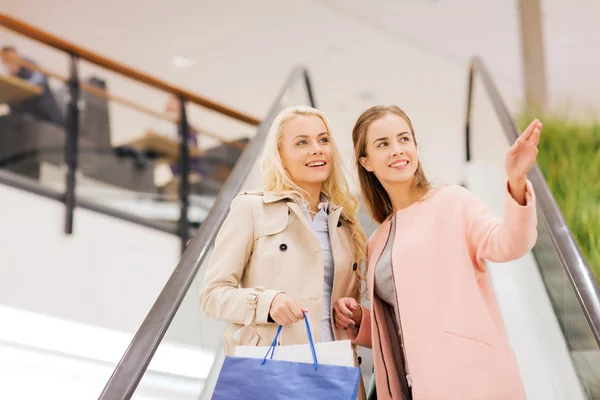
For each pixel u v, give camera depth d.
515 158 1.95
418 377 2.11
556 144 7.23
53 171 6.09
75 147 6.27
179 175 6.89
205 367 2.85
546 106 8.27
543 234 3.37
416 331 2.17
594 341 2.45
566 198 6.68
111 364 4.92
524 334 3.18
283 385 1.91
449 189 2.38
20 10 9.91
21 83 6.14
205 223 3.23
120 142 6.62
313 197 2.60
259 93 10.34
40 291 5.62
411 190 2.50
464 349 2.08
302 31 10.54
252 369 1.95
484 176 4.74
